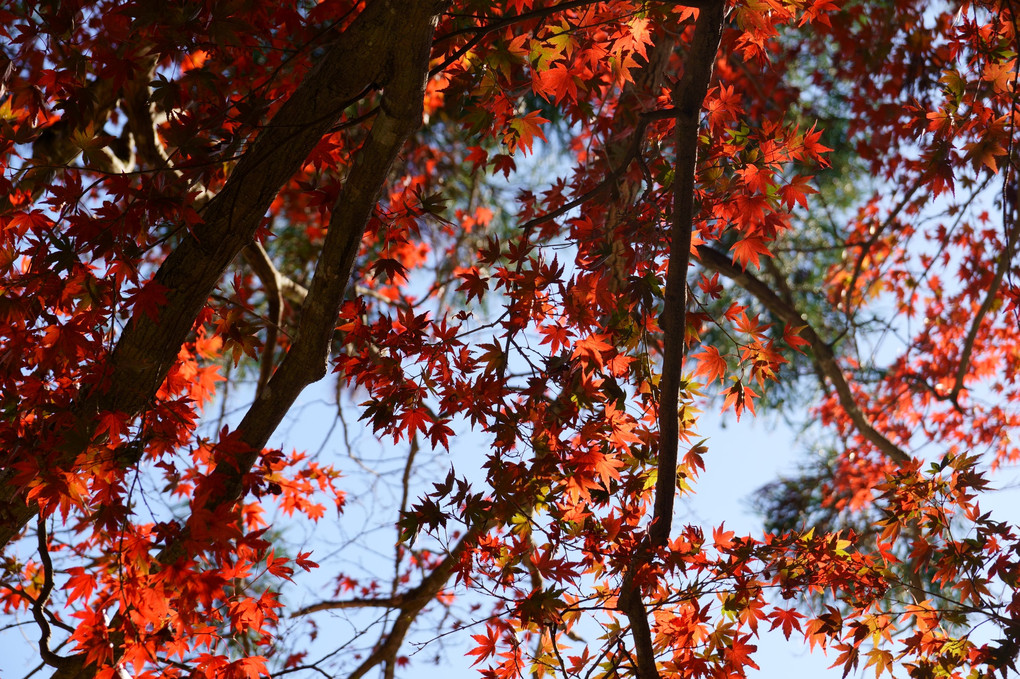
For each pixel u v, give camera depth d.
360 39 2.60
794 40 7.61
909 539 6.32
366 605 5.39
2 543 3.31
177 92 2.87
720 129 3.70
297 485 4.57
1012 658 3.36
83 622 2.83
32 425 3.00
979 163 3.92
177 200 2.82
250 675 3.20
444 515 3.24
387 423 3.33
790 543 3.53
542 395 3.37
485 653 3.49
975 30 4.61
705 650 3.37
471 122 3.35
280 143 2.70
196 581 2.74
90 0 3.03
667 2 2.98
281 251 7.35
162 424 3.03
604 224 4.48
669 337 3.27
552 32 3.54
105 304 2.98
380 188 2.89
